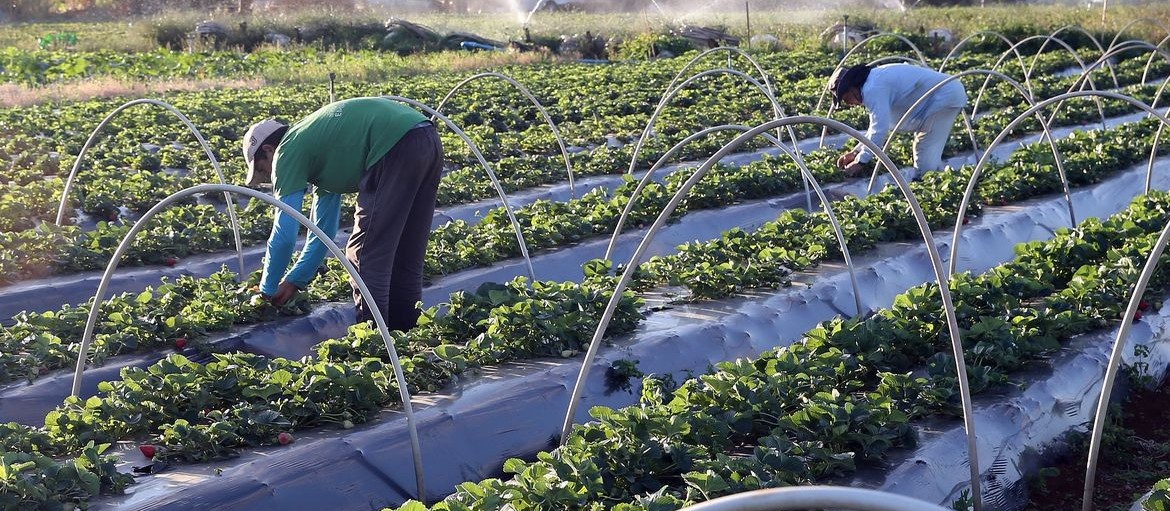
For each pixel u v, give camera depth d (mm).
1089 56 28984
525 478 4969
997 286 7938
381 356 7035
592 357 5664
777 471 5141
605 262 8508
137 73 28750
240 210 11602
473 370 7035
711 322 8023
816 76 27062
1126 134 15430
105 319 7922
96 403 5961
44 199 11992
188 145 16844
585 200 11648
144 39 37375
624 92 23281
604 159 14852
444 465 5957
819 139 17219
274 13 44312
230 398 6348
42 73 28531
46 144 16406
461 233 10453
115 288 9461
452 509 4734
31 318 7688
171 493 5246
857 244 9969
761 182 12633
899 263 9773
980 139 16094
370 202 7426
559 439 6516
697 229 11453
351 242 7613
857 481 5480
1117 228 9789
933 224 10891
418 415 6254
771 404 5914
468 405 6402
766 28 39781
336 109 7340
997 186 12039
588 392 6848
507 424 6367
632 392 7027
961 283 7801
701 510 2885
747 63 28812
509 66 30781
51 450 5742
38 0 60688
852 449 5730
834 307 8766
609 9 61969
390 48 36969
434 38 37594
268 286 7535
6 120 18375
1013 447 6262
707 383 6020
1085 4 47812
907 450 5852
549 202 11398
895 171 5137
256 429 5938
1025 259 9125
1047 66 27031
